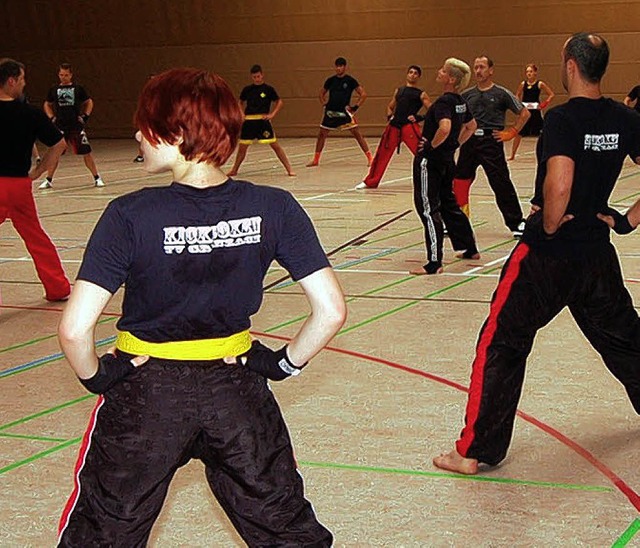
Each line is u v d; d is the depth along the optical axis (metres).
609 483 4.21
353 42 25.98
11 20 28.42
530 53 24.66
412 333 6.71
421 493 4.14
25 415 5.22
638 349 4.54
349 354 6.23
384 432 4.85
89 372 2.53
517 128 10.18
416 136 14.77
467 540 3.71
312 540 2.74
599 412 5.10
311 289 2.64
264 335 6.73
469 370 5.85
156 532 3.83
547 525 3.82
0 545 3.74
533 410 5.14
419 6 25.25
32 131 7.49
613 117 4.20
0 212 7.67
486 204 13.37
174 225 2.54
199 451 2.71
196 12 27.06
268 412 2.71
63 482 4.34
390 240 10.56
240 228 2.59
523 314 4.24
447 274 8.71
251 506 2.71
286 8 26.31
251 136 17.11
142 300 2.58
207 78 2.60
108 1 27.62
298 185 15.80
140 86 27.81
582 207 4.21
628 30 23.83
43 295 8.33
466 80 8.44
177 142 2.56
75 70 28.23
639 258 9.22
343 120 18.61
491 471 4.36
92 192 15.52
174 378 2.61
